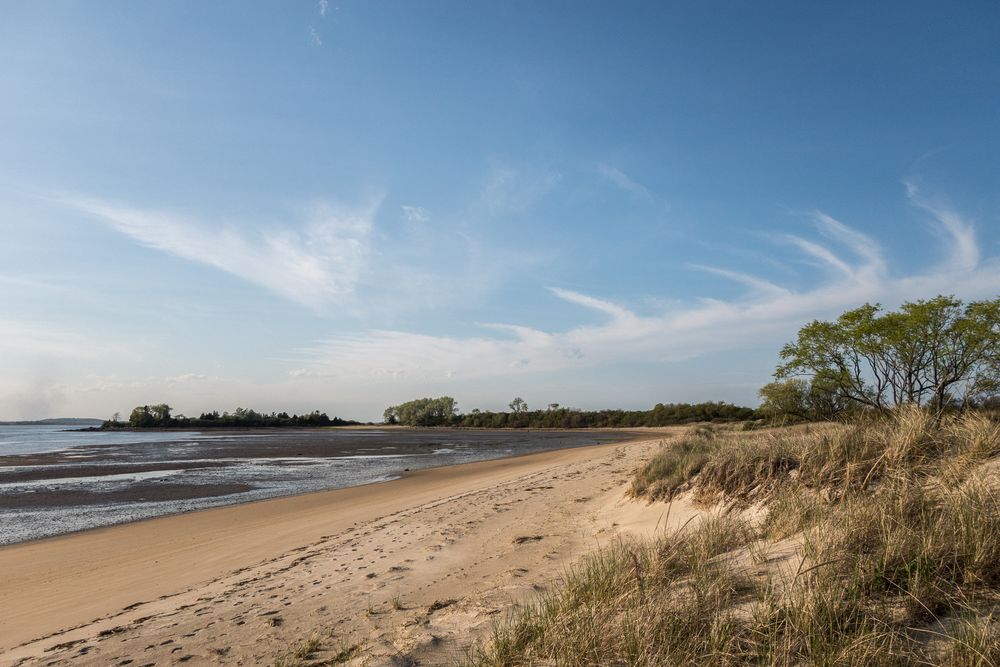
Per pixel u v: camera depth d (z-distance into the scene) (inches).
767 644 125.6
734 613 145.8
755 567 178.4
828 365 632.4
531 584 231.3
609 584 188.1
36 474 1047.0
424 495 677.3
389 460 1344.7
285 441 2438.5
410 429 4751.5
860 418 408.2
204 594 294.2
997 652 105.5
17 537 524.1
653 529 316.5
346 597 251.3
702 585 162.1
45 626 272.5
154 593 319.3
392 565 307.9
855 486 240.8
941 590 132.0
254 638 207.3
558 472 788.6
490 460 1289.4
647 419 3809.1
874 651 111.8
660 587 174.7
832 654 114.3
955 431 261.7
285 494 779.4
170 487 858.1
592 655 135.6
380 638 189.0
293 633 208.8
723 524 237.3
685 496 349.1
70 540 504.1
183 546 458.3
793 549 187.2
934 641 117.0
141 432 4094.5
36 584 363.9
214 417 5177.2
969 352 539.8
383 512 557.9
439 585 257.1
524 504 493.4
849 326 618.2
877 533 167.0
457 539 362.9
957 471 208.5
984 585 132.5
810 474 277.4
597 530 350.3
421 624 199.2
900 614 128.6
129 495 776.9
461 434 3442.4
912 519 170.9
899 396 583.2
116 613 278.2
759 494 293.6
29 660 211.9
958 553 142.2
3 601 329.1
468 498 575.2
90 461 1339.8
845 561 153.3
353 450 1756.9
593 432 3398.1
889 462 248.5
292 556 377.4
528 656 146.6
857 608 132.4
